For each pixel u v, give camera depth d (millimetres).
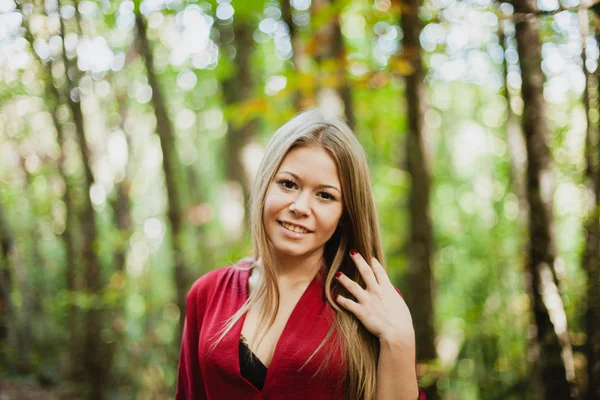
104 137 6055
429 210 4301
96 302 5598
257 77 6711
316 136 1440
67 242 6535
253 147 5789
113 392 6289
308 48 4176
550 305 2537
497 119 7949
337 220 1461
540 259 2572
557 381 2488
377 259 1566
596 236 2482
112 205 6449
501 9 2850
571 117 3670
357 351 1412
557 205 4730
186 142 11312
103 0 4309
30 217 8172
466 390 5293
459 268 8141
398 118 6949
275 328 1468
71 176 6227
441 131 10078
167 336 7715
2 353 6555
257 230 1523
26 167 7039
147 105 7133
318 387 1385
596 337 2365
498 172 6621
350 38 6660
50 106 5320
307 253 1521
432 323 4215
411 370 1385
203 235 6105
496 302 5547
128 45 5562
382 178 7781
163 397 6844
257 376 1417
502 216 6223
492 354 4699
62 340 7254
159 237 8406
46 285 7887
